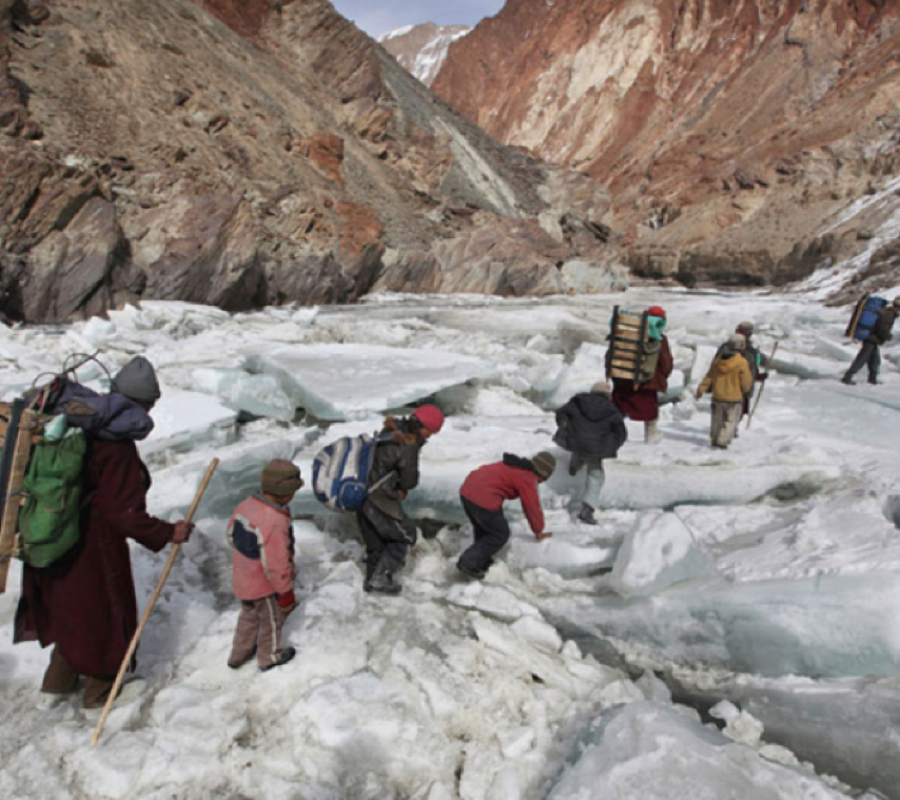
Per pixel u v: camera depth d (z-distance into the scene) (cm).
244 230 2023
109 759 284
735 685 355
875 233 4059
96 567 300
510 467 424
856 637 335
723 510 503
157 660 352
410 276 3144
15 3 2227
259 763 291
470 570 431
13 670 338
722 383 583
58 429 277
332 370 902
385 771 293
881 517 428
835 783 310
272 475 333
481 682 341
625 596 388
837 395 970
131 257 1847
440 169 3972
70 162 1881
